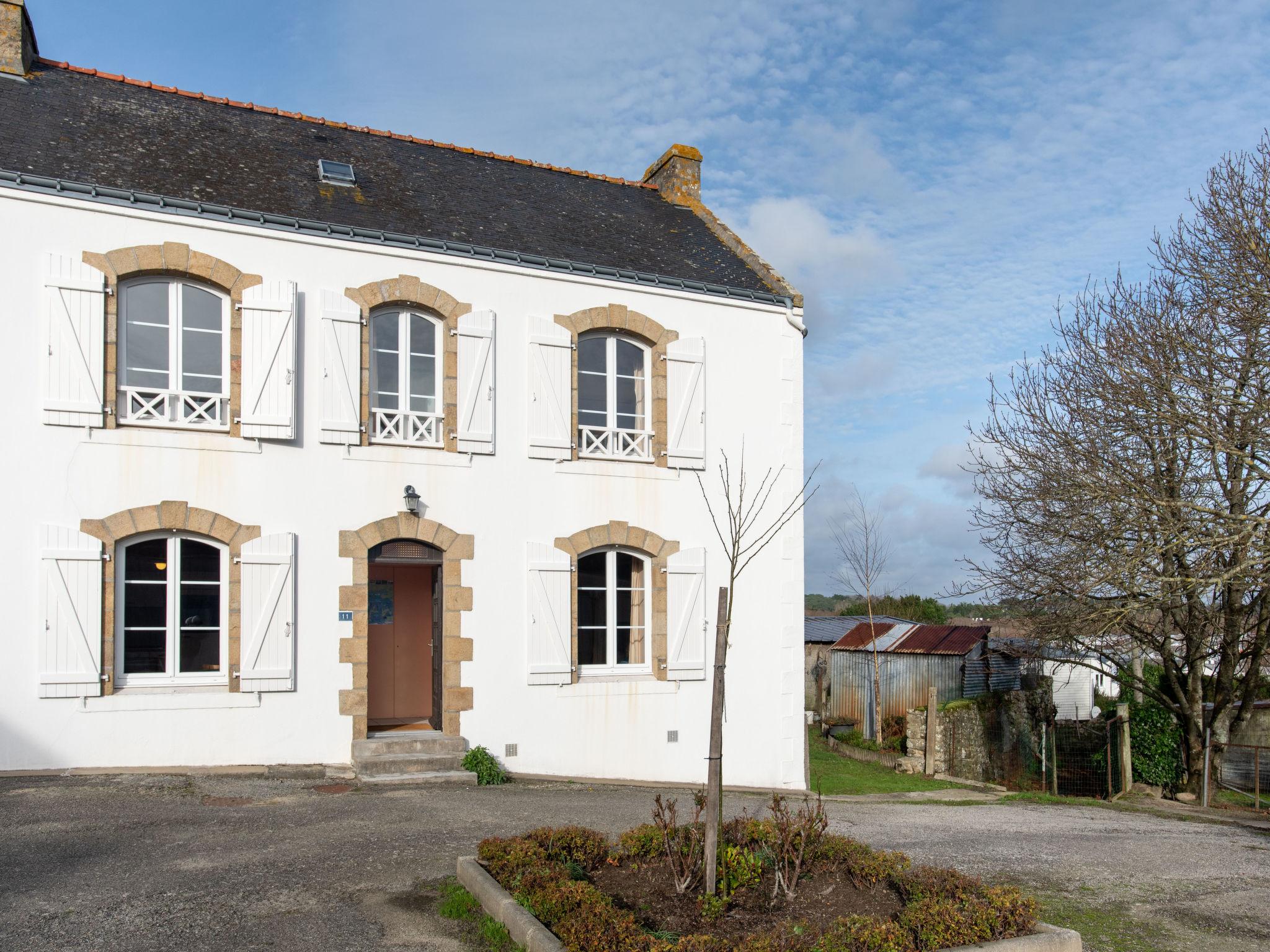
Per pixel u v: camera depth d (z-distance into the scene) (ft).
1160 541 54.03
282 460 38.14
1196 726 59.62
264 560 37.24
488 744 40.83
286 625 37.42
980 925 18.63
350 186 44.42
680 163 58.85
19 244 34.55
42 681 33.83
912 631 84.64
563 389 43.62
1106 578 53.72
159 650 36.40
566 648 42.60
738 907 20.13
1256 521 51.24
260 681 36.91
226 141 44.65
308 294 39.04
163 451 36.27
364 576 39.14
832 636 94.89
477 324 41.81
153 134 42.57
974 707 65.36
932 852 30.94
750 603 47.19
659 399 45.93
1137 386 54.49
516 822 30.17
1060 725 66.59
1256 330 51.65
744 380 48.11
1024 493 60.75
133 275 36.45
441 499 40.83
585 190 55.52
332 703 38.27
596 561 44.73
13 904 20.66
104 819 27.94
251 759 36.81
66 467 34.76
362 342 39.88
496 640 41.39
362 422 39.68
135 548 36.22
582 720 42.80
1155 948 22.00
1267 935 23.21
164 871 23.27
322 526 38.63
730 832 23.66
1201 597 55.42
